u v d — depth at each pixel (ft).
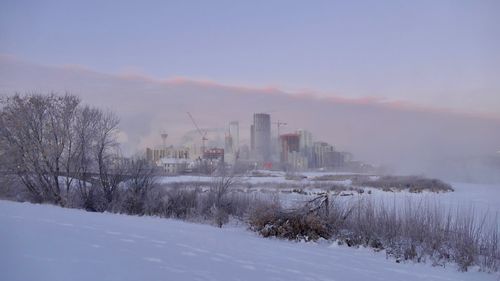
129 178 94.68
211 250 40.29
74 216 60.80
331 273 35.47
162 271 28.53
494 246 47.88
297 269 35.55
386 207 69.72
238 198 88.17
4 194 103.40
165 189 96.32
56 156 101.09
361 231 55.67
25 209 66.49
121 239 40.57
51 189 101.19
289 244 52.70
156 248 37.50
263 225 60.49
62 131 101.65
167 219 76.23
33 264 26.84
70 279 24.07
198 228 61.36
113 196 93.20
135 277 26.08
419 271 40.63
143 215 83.05
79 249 32.96
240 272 31.58
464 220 58.39
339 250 50.29
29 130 102.94
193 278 27.76
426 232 52.06
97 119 102.89
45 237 37.29
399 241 52.08
